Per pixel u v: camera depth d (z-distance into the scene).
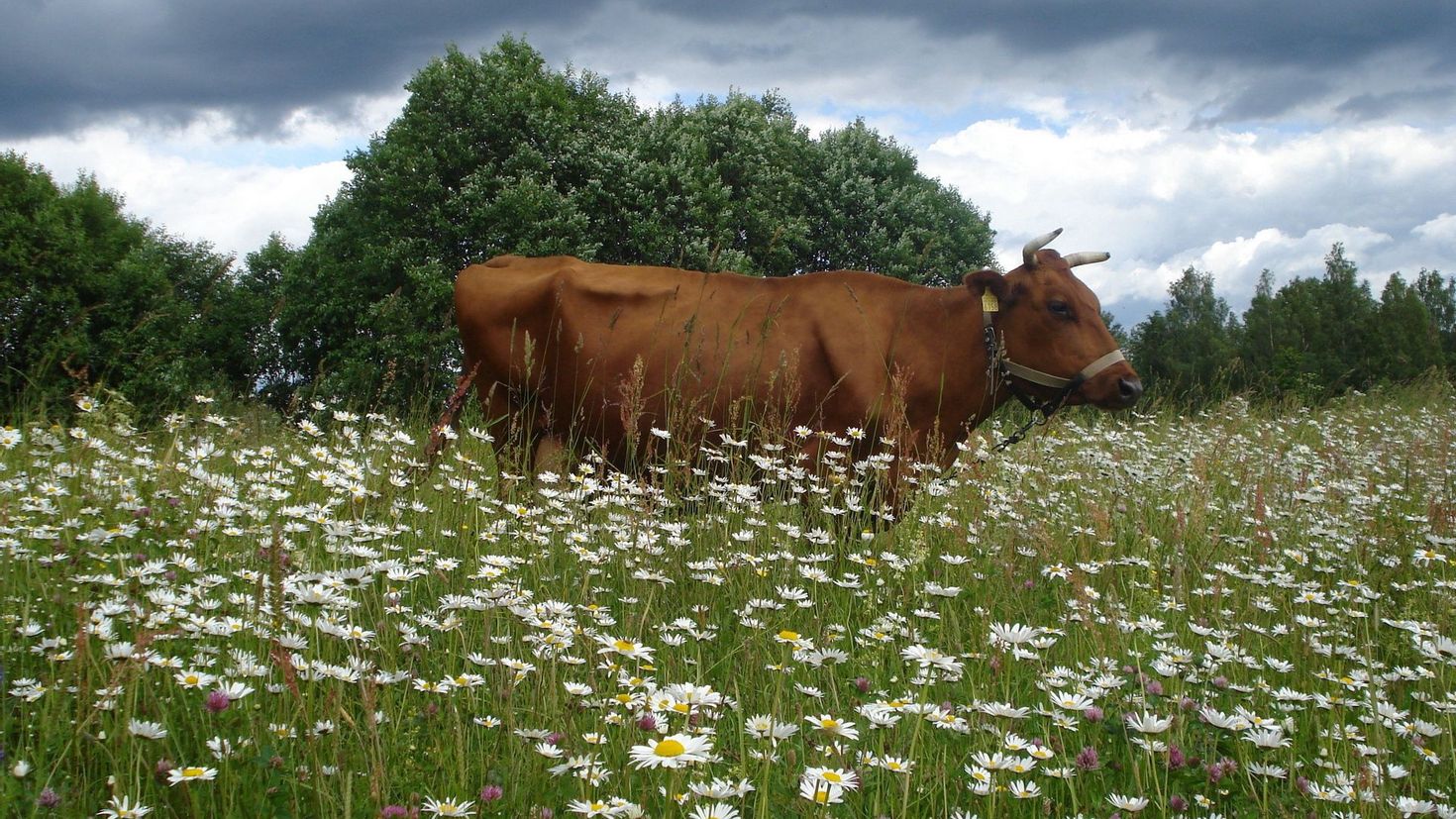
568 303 6.54
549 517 4.86
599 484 5.90
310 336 20.72
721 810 2.12
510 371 6.72
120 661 2.61
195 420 6.34
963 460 6.17
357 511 4.46
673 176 21.64
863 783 2.48
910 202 27.89
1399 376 28.14
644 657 2.85
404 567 3.65
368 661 2.90
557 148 21.44
